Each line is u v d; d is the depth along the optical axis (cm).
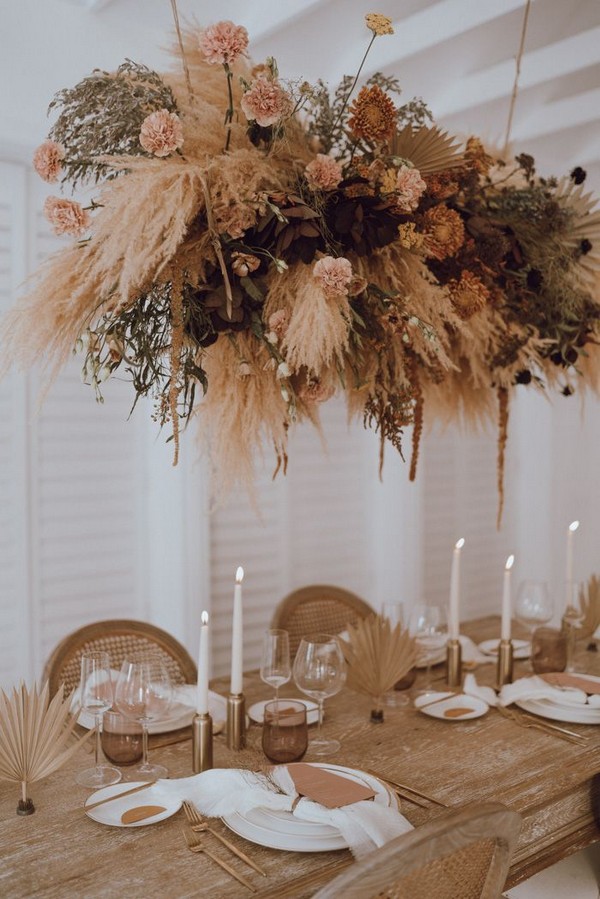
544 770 152
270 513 318
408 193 152
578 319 187
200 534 283
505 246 173
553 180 187
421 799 139
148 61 258
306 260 144
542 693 181
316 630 243
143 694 149
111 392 272
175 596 281
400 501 345
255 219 145
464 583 383
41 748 133
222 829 128
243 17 238
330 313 139
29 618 258
